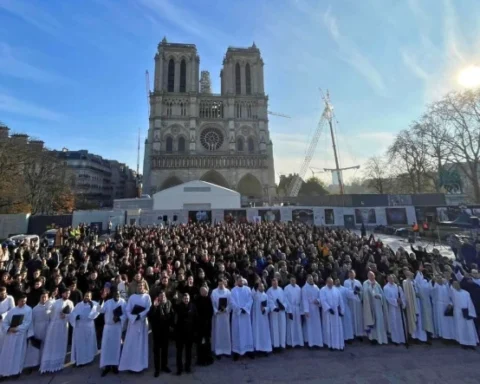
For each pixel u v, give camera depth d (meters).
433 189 65.50
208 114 95.81
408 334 10.06
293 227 28.48
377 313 9.78
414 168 59.00
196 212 43.12
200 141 91.31
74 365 8.24
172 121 90.19
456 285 9.69
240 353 8.63
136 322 8.07
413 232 33.16
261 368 8.12
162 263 13.49
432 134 50.62
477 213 34.25
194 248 16.52
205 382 7.38
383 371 7.88
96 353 8.91
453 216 36.81
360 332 9.95
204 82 110.94
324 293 9.69
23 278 9.99
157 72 93.06
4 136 41.66
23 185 49.28
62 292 8.88
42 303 8.27
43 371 7.70
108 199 134.00
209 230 25.42
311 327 9.61
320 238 20.34
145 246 16.83
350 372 7.84
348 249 15.89
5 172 41.47
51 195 59.53
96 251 15.84
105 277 11.40
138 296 8.34
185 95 92.12
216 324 9.04
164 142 88.44
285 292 9.90
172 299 8.82
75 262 13.34
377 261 14.50
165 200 52.06
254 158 90.00
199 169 86.50
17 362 7.50
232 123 92.44
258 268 13.30
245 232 23.83
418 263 13.36
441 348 9.36
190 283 9.67
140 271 11.23
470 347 9.27
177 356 7.89
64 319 8.23
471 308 9.43
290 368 8.11
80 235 27.97
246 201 83.88
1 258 15.23
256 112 96.56
